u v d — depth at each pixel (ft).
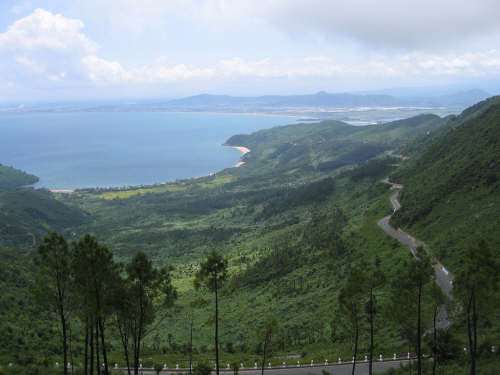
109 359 213.05
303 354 215.31
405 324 147.02
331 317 262.88
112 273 135.13
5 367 165.89
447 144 586.86
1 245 638.12
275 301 334.85
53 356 197.16
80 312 135.03
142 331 155.43
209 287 147.95
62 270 130.72
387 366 176.24
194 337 288.10
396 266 296.51
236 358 219.61
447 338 152.15
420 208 400.47
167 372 192.85
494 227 279.49
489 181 368.68
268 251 512.22
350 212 556.10
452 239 298.56
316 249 439.63
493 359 146.92
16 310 255.91
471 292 121.29
